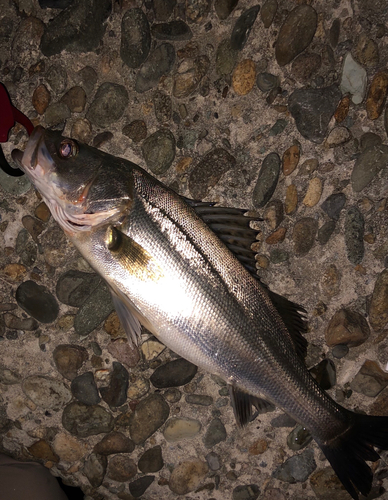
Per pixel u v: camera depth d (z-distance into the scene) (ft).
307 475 1.87
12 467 1.81
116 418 1.85
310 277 1.77
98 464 1.86
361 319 1.76
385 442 1.61
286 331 1.56
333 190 1.73
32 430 1.87
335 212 1.73
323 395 1.57
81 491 1.89
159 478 1.89
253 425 1.86
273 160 1.71
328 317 1.78
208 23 1.69
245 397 1.60
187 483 1.89
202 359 1.50
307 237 1.74
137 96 1.73
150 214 1.44
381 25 1.61
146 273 1.44
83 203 1.46
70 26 1.66
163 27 1.69
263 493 1.90
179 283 1.44
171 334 1.48
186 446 1.88
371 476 1.61
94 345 1.81
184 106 1.73
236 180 1.74
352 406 1.83
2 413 1.87
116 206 1.44
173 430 1.86
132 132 1.73
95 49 1.71
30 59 1.71
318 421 1.57
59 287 1.77
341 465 1.59
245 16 1.65
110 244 1.44
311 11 1.60
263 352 1.51
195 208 1.54
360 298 1.76
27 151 1.44
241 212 1.55
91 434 1.85
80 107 1.72
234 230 1.56
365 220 1.73
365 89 1.65
